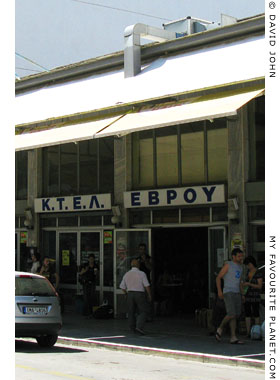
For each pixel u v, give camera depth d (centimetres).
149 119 1518
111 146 2017
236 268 1394
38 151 2244
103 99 1794
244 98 1378
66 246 2158
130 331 1619
